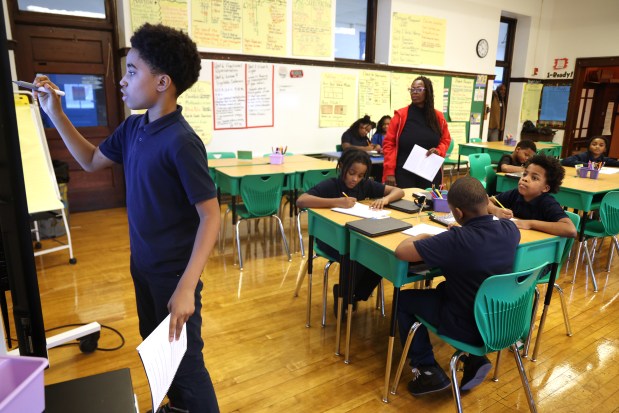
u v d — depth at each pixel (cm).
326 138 596
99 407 94
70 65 442
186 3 459
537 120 892
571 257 371
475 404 188
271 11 512
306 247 384
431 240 158
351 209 227
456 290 160
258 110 527
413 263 187
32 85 122
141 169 116
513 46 848
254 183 328
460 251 152
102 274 312
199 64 118
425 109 329
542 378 206
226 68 493
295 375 204
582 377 207
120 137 131
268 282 307
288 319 256
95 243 376
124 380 102
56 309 261
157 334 95
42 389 70
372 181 260
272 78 530
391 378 204
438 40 690
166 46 107
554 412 183
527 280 154
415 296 183
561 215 211
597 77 835
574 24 814
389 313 266
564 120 853
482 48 753
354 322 255
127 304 269
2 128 74
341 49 625
